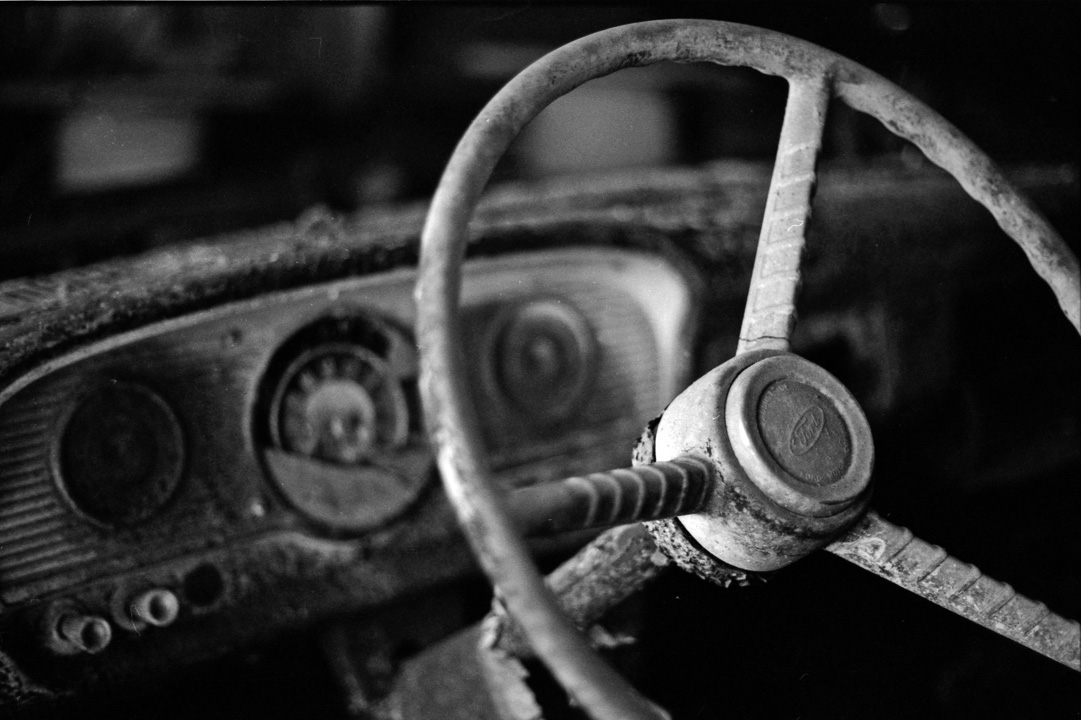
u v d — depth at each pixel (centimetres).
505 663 111
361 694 121
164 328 113
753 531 89
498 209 131
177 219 138
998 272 146
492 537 77
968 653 123
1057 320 149
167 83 140
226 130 143
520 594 76
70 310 110
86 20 136
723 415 90
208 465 117
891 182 150
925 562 93
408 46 144
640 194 141
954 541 135
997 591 94
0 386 107
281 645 119
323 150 145
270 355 118
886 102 99
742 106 155
